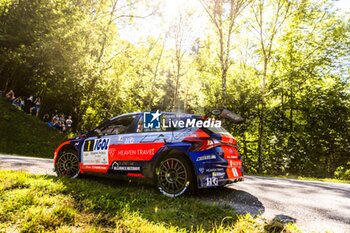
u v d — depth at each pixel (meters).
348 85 18.62
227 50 16.84
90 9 25.84
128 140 5.32
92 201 4.05
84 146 5.94
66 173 6.07
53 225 3.31
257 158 18.58
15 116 17.17
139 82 31.62
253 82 20.09
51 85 20.97
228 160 4.80
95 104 23.80
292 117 19.91
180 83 37.47
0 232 3.15
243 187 5.86
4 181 4.68
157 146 4.90
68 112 23.09
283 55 20.28
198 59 29.11
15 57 19.67
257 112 18.66
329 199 5.12
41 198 4.02
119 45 26.95
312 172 17.23
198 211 3.86
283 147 17.81
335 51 18.83
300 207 4.39
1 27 20.94
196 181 4.55
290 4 17.34
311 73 18.55
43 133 17.28
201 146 4.55
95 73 21.52
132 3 25.52
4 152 13.99
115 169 5.39
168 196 4.58
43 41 19.75
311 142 18.22
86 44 22.61
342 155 17.78
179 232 3.12
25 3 21.34
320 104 18.56
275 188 6.02
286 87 18.06
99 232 3.10
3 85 22.91
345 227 3.52
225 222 3.54
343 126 17.83
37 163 7.92
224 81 16.67
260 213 3.95
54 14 21.34
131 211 3.78
